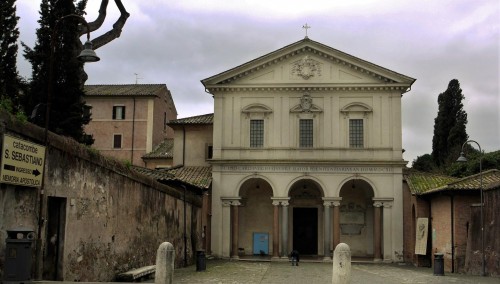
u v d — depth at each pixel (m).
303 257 42.59
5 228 12.77
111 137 55.38
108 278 19.55
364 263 39.38
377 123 42.06
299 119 42.69
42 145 14.40
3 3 20.59
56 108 21.78
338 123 42.34
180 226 32.00
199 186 39.56
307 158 42.03
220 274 27.28
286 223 41.56
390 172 41.28
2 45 20.58
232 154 42.62
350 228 43.88
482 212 28.44
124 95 55.44
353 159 41.56
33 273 14.09
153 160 51.97
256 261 39.62
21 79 22.38
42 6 22.53
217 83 43.12
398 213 40.78
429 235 36.34
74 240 16.70
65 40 22.30
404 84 41.75
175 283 22.34
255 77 43.09
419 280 25.50
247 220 44.62
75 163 16.78
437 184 38.28
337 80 42.44
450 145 59.59
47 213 15.02
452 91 61.47
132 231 22.48
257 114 42.97
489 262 27.62
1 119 12.52
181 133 48.00
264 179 42.06
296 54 42.88
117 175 20.62
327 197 41.28
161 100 58.56
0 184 12.56
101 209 18.95
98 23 25.97
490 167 47.78
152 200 25.67
